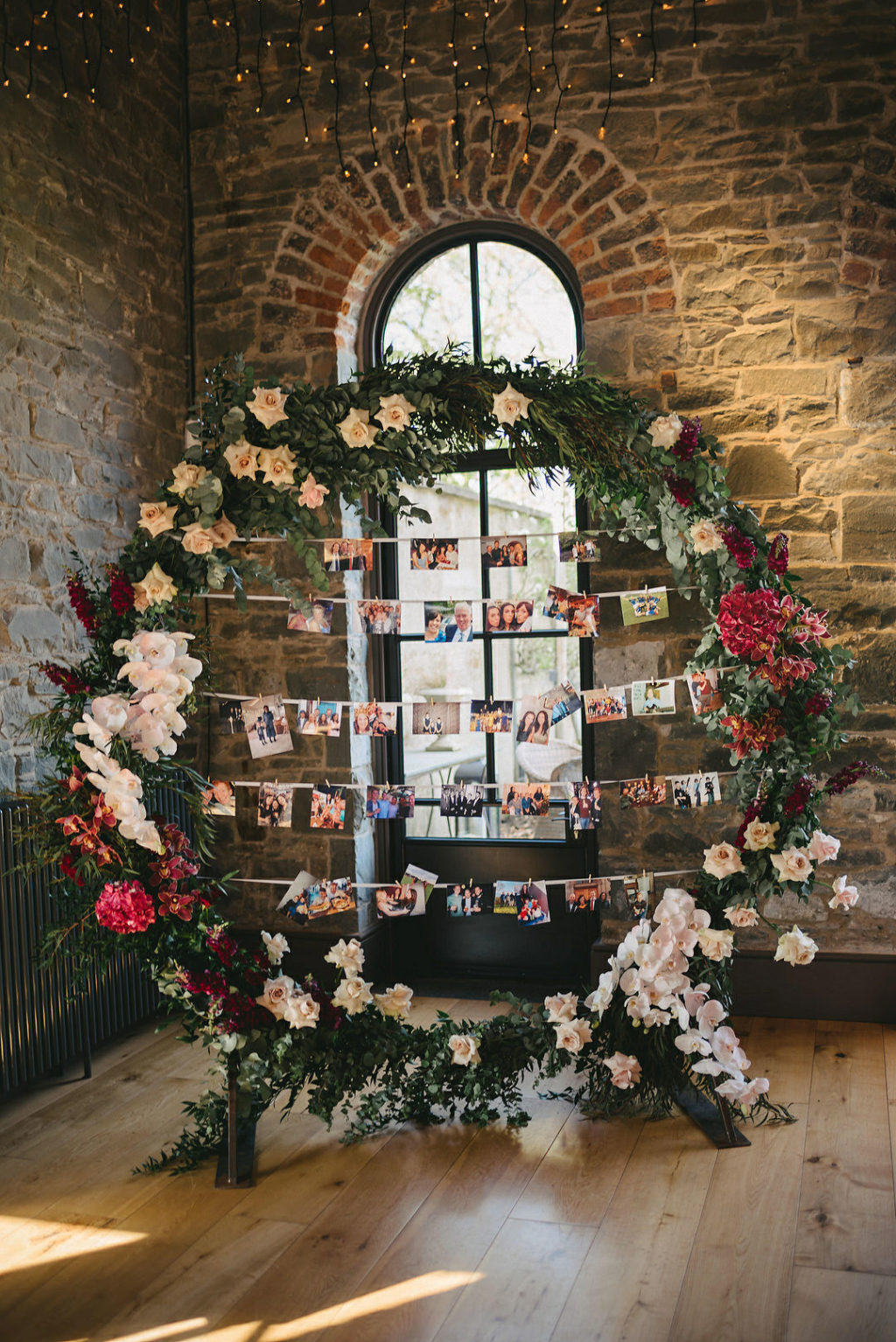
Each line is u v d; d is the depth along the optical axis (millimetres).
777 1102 3531
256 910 4934
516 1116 3473
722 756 4395
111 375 4461
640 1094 3471
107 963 3301
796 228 4293
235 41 4891
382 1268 2646
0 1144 3395
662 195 4402
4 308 3848
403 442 3168
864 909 4273
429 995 4852
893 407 4227
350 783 4801
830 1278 2537
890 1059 3879
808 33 4258
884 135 4207
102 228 4410
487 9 4562
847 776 3320
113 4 4496
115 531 4465
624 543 4488
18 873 3623
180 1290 2572
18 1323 2453
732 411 4363
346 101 4746
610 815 4516
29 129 4000
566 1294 2510
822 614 3311
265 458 3148
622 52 4430
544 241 4789
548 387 3246
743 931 4391
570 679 4922
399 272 4957
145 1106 3684
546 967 4977
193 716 4957
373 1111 3371
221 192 4926
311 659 4832
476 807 3480
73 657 4145
